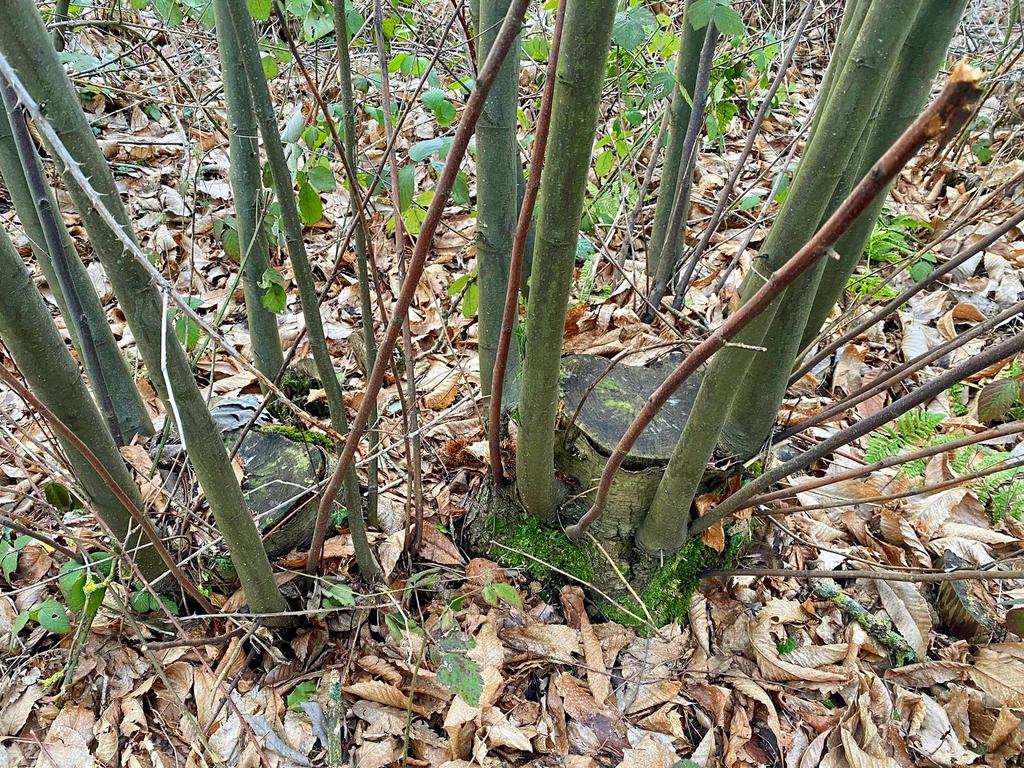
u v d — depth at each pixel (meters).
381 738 1.55
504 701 1.63
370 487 1.75
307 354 2.32
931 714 1.65
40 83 0.80
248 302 2.09
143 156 3.17
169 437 1.80
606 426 1.64
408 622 1.60
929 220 3.10
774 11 3.42
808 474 2.17
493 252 1.54
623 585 1.77
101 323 1.73
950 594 1.83
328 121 1.18
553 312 1.23
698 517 1.70
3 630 1.62
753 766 1.55
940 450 1.39
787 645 1.75
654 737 1.59
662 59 2.76
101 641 1.62
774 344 1.43
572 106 0.99
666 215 2.29
